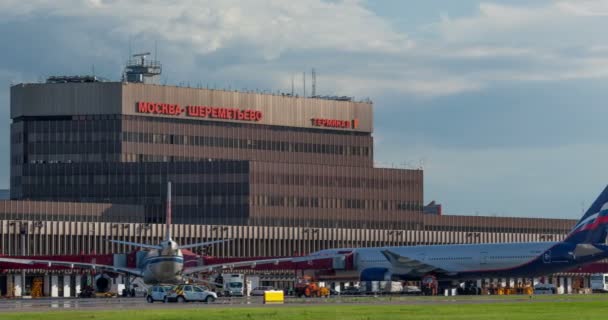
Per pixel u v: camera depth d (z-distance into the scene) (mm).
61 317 165125
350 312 176500
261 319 158875
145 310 188500
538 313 173250
